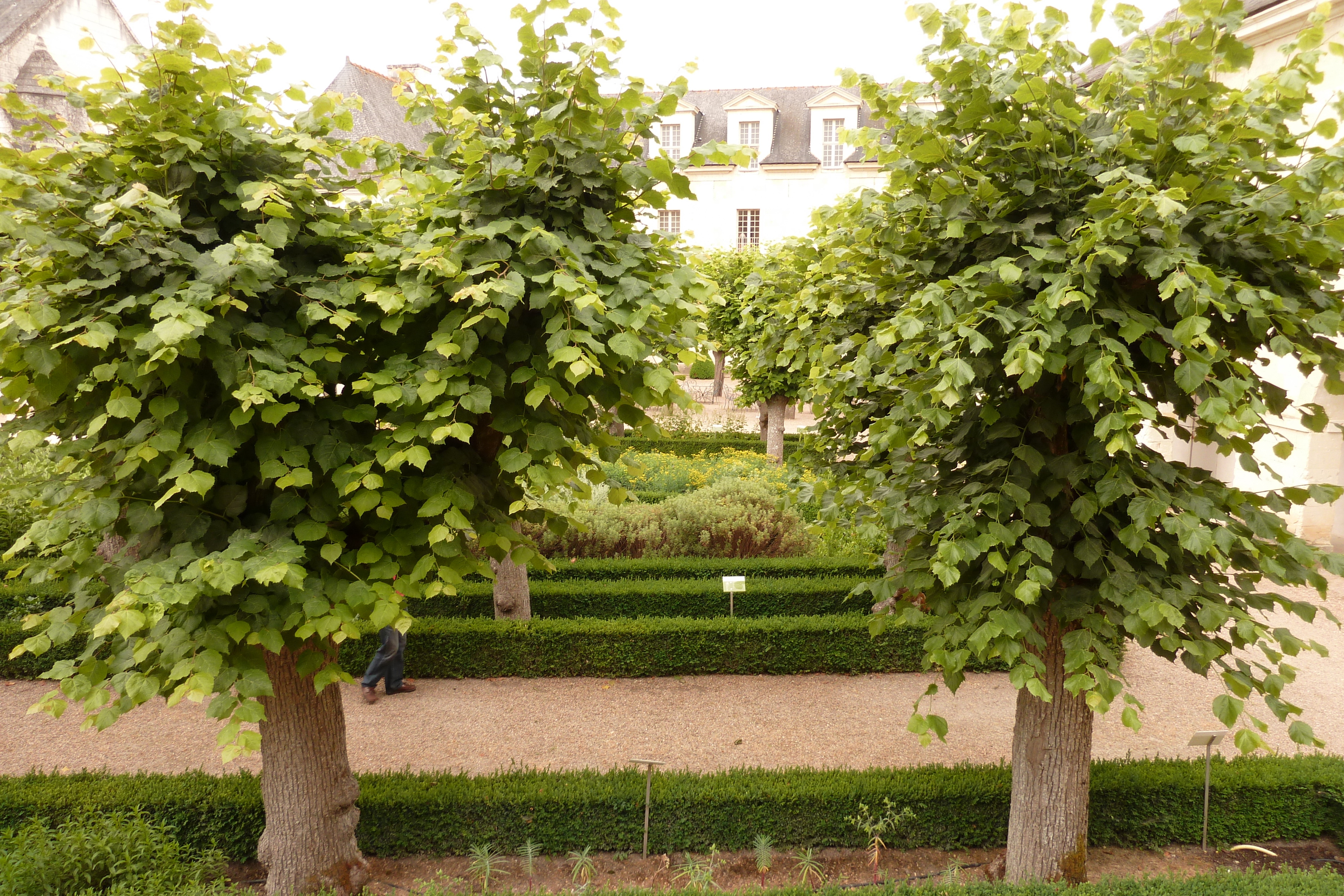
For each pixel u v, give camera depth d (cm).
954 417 421
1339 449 1157
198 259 319
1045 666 413
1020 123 377
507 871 495
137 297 325
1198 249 335
